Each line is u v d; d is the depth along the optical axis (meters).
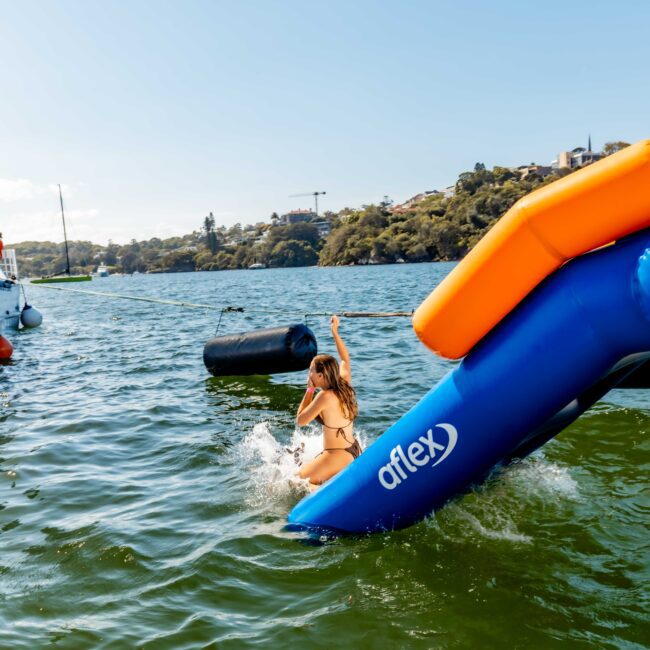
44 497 5.31
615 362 3.59
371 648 3.12
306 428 7.12
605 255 3.45
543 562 3.89
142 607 3.57
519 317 3.72
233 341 9.55
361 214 187.38
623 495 4.78
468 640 3.15
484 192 162.75
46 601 3.67
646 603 3.42
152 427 7.38
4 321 19.00
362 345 12.68
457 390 3.93
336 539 4.30
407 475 4.14
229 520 4.68
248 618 3.43
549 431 4.64
